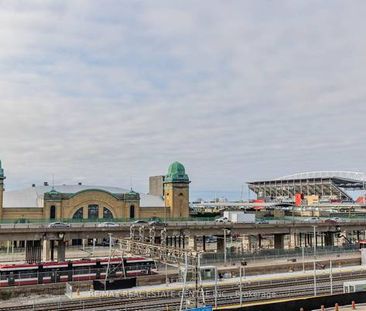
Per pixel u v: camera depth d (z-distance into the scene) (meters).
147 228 91.50
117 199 123.00
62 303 58.84
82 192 118.38
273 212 169.00
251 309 49.94
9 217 110.38
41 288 67.75
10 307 56.50
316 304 54.00
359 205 195.62
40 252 90.81
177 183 131.00
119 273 75.12
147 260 78.12
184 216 131.12
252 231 112.38
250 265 87.12
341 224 125.94
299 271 86.69
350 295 56.41
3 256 102.44
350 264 98.19
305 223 119.44
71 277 72.19
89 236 92.50
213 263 89.44
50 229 89.38
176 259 61.16
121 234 95.00
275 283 72.38
